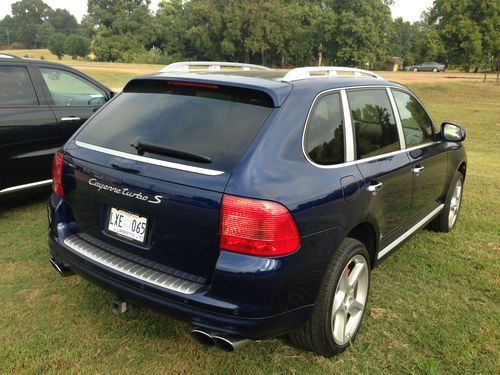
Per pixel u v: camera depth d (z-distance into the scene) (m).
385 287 3.83
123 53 91.81
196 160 2.48
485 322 3.34
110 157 2.77
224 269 2.33
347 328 3.02
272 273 2.33
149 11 99.38
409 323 3.32
